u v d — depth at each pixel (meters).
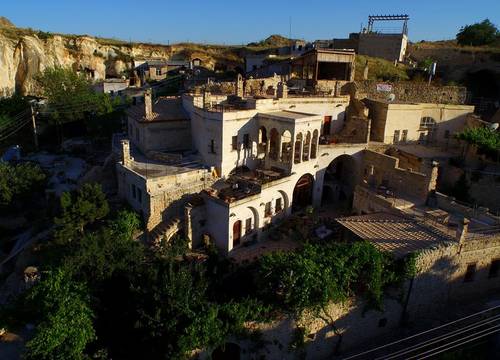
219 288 25.83
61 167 48.78
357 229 27.98
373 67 59.28
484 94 58.09
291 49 79.19
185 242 31.09
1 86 72.81
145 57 96.62
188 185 34.56
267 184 34.12
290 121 35.62
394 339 24.55
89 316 21.95
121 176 37.31
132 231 32.16
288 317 21.52
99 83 74.50
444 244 24.97
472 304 26.88
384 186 37.44
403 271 23.67
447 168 40.25
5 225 40.62
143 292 21.88
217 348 21.23
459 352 21.78
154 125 40.31
